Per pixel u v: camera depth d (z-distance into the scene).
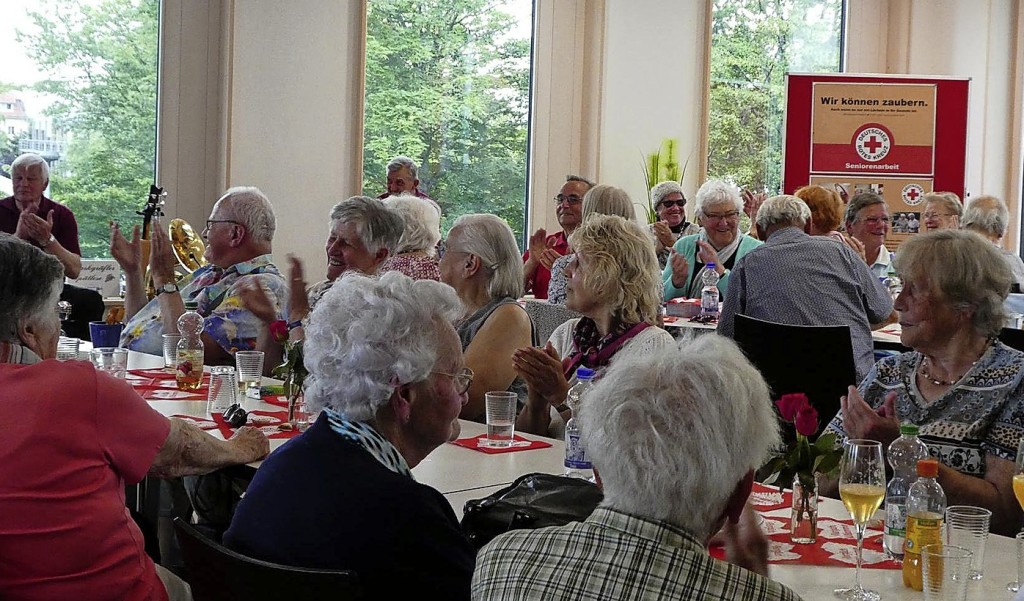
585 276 2.87
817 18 9.60
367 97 7.11
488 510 1.84
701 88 8.84
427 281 1.84
